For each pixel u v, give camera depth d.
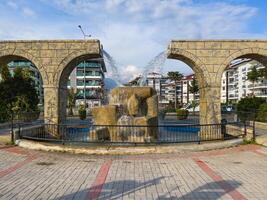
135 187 6.64
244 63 84.94
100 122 14.45
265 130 16.91
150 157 10.23
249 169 8.44
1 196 5.97
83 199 5.81
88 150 10.84
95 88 67.62
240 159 9.86
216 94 17.20
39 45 17.58
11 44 17.58
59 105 17.69
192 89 67.00
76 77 67.75
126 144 11.87
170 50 17.23
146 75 20.09
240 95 87.19
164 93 107.94
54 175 7.71
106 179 7.32
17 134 12.89
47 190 6.38
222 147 11.77
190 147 11.19
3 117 21.97
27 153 10.81
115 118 14.25
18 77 27.81
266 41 17.25
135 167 8.69
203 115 17.91
